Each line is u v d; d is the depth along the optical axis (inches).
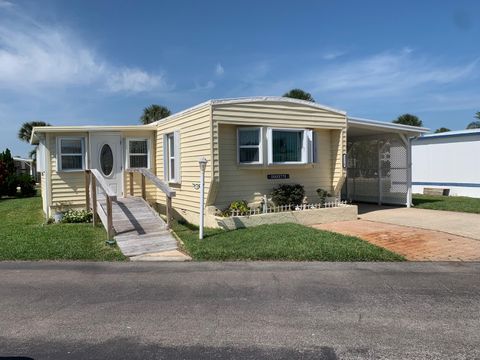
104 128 502.6
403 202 604.4
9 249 310.7
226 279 240.8
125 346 155.3
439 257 291.7
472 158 733.9
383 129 553.9
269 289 221.3
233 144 436.1
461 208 547.2
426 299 203.8
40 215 566.6
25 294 216.7
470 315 182.4
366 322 175.3
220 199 429.1
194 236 359.3
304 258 286.2
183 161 460.1
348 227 419.2
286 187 462.0
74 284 233.9
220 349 151.9
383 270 258.1
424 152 817.5
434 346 152.2
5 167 991.6
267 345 154.6
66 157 494.3
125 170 518.6
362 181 672.4
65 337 163.8
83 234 370.3
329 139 504.1
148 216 422.6
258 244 319.0
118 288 225.9
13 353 150.6
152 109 1489.9
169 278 244.2
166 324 175.3
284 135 448.1
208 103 401.4
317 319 179.3
